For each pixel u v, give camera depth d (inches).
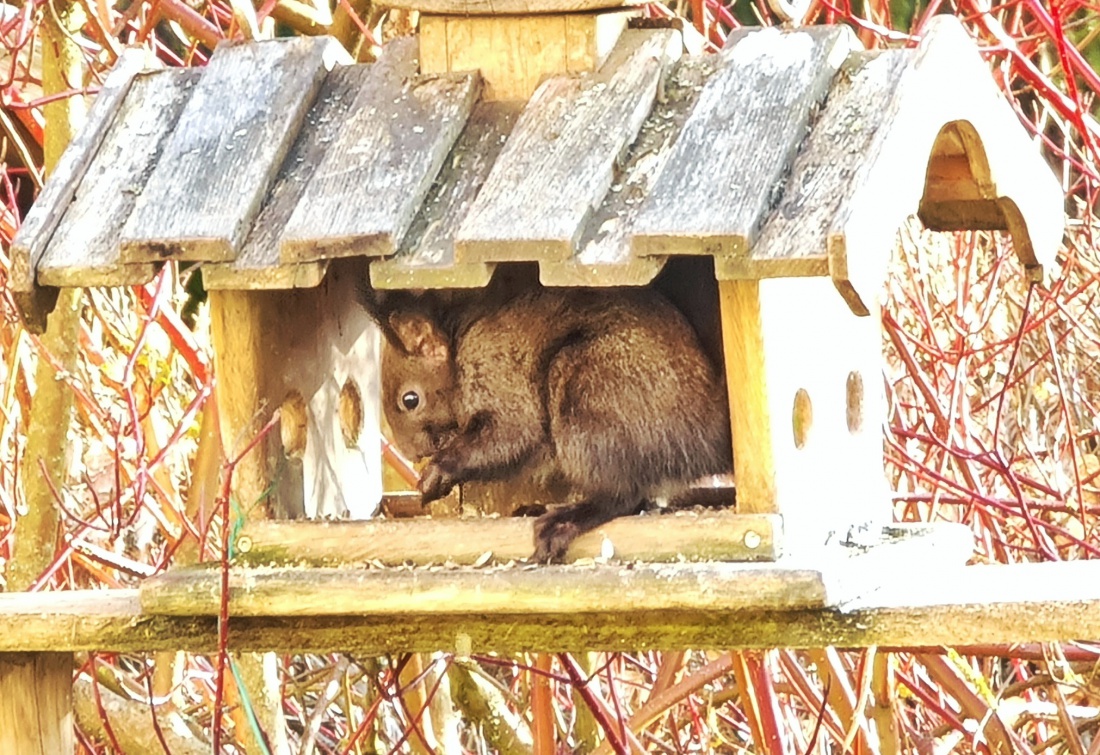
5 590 300.2
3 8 316.5
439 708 292.8
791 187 188.2
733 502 223.5
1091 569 203.9
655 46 210.1
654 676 335.3
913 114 191.8
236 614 199.3
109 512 322.7
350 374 240.1
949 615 186.1
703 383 214.4
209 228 198.7
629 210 191.2
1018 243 233.8
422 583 194.4
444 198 200.7
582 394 214.2
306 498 223.1
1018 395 370.9
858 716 228.5
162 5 304.0
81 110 300.5
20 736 223.1
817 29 206.7
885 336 357.4
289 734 342.0
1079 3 305.7
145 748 290.2
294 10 306.2
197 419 333.7
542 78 211.0
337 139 208.7
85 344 320.8
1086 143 303.6
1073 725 268.2
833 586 185.0
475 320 227.8
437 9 213.3
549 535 200.5
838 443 227.0
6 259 309.1
